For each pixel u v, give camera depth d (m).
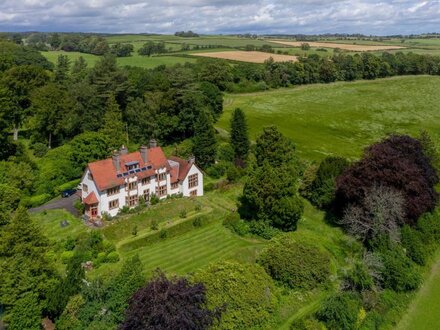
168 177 78.69
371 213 67.19
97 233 62.81
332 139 123.62
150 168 75.75
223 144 104.81
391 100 165.12
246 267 54.06
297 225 73.88
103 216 69.38
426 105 159.62
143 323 39.19
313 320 50.69
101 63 106.94
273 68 185.12
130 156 74.94
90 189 70.38
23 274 45.81
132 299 41.41
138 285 46.12
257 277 52.81
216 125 123.38
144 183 75.12
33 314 45.28
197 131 94.19
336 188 74.44
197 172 82.50
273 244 61.34
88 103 100.81
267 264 58.22
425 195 69.81
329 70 190.50
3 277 45.19
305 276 56.31
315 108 153.00
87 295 46.47
